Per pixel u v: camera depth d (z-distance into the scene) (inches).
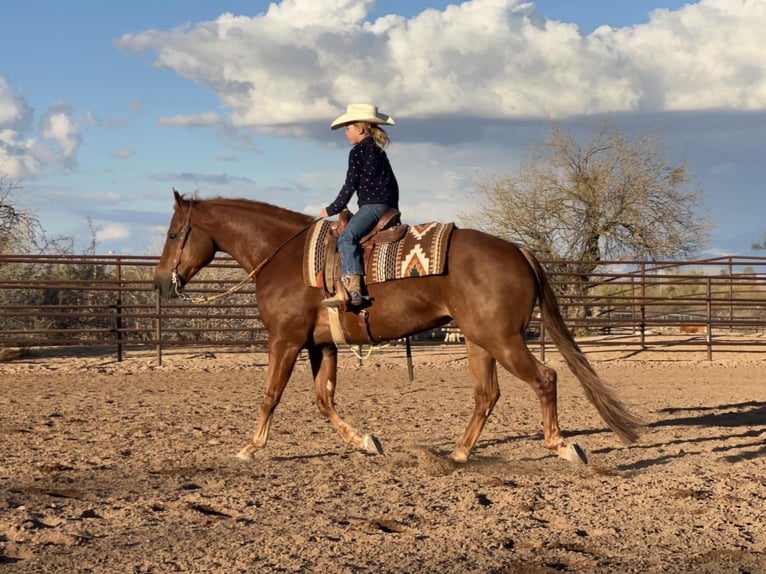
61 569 166.4
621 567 171.6
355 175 259.9
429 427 343.3
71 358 618.5
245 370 571.5
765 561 175.9
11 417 363.3
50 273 713.0
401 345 706.8
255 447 271.1
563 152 1024.2
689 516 207.8
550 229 1027.9
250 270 279.0
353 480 245.0
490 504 219.6
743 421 366.9
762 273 673.0
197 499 220.7
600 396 250.7
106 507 211.0
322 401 281.1
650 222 1032.8
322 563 170.1
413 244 251.1
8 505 212.5
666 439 319.0
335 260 258.2
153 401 419.2
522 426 345.4
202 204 286.7
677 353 684.1
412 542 184.5
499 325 243.8
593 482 243.8
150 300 705.0
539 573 167.8
